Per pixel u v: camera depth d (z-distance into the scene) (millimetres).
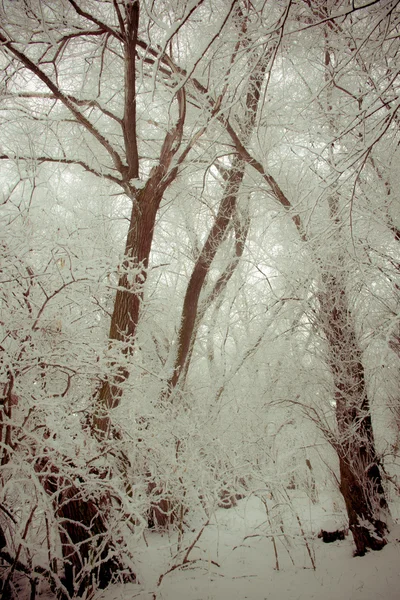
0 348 3986
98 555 4309
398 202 5719
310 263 6105
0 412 4254
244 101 7672
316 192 6469
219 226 8742
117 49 7375
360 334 6273
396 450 6477
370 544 5691
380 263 5621
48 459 4188
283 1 5109
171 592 4891
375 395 6559
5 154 6227
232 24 5746
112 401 5168
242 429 7617
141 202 6629
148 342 9227
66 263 4812
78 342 4387
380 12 4109
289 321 8336
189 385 9180
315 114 5727
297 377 7098
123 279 6125
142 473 5723
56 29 6156
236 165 8727
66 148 8562
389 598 4473
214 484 5918
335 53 5215
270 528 5980
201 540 6715
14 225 4723
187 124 8406
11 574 4000
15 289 4473
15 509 4418
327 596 4723
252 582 5227
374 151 5531
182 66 6703
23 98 6707
